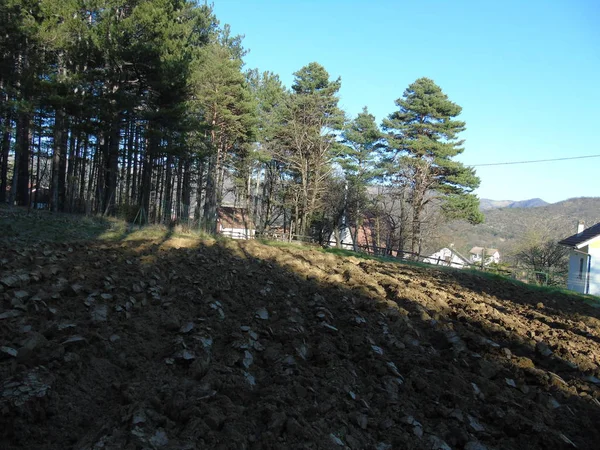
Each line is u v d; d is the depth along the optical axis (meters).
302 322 7.17
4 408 3.47
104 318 5.83
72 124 23.53
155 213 27.66
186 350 5.08
